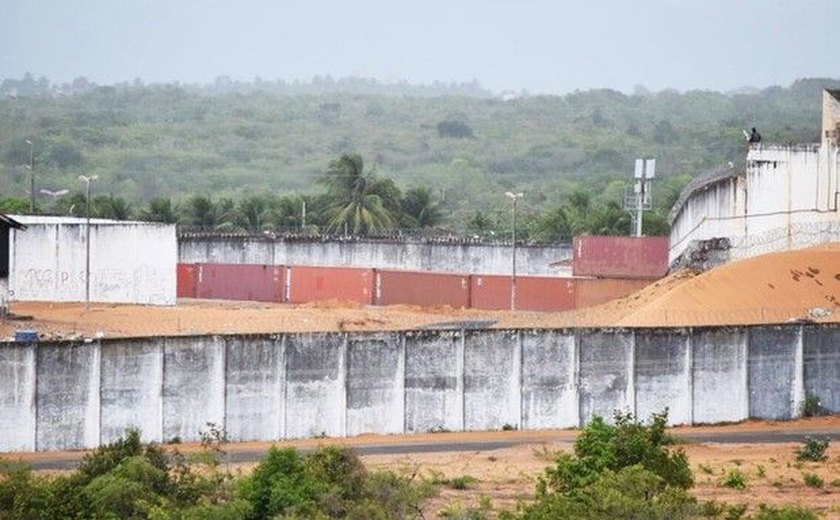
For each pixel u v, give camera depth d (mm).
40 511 169375
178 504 174625
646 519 167625
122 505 171625
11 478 175250
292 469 174750
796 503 196000
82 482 178125
